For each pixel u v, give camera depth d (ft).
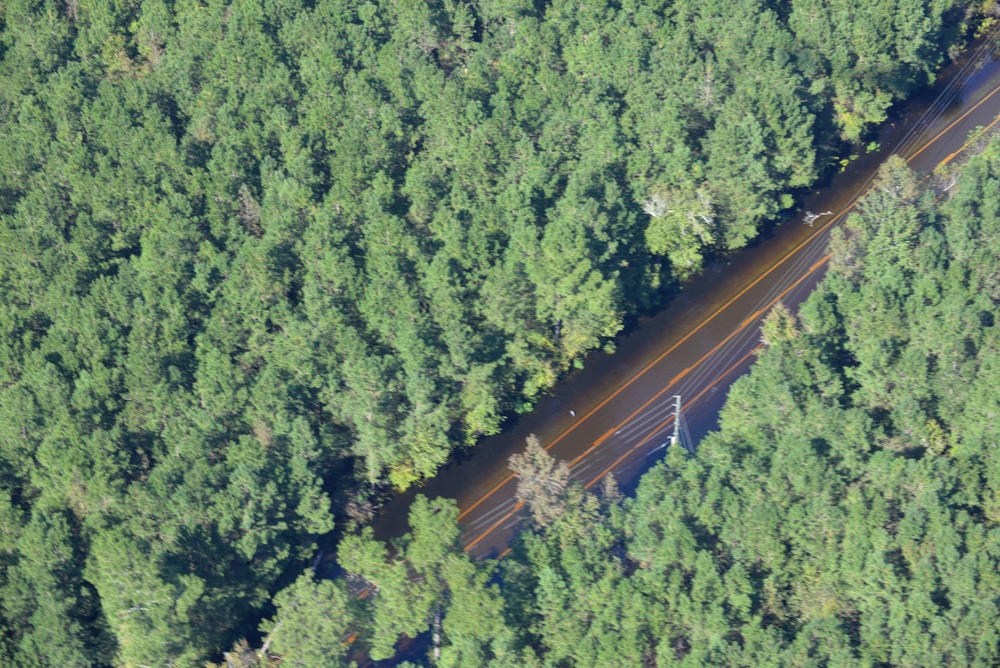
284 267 566.36
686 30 653.71
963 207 578.66
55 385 520.42
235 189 598.34
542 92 636.48
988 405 504.43
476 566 456.04
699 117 636.89
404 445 538.88
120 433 506.89
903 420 505.66
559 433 573.74
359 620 463.83
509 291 558.15
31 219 586.86
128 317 548.72
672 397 585.63
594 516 478.18
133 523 479.00
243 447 504.43
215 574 479.82
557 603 449.89
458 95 627.87
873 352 526.57
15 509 486.79
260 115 629.51
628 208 604.49
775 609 456.04
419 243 568.82
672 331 614.75
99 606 476.54
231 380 524.52
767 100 625.41
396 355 543.39
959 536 458.09
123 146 616.39
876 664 440.45
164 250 567.59
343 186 595.88
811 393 518.78
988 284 557.33
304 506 501.97
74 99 636.48
